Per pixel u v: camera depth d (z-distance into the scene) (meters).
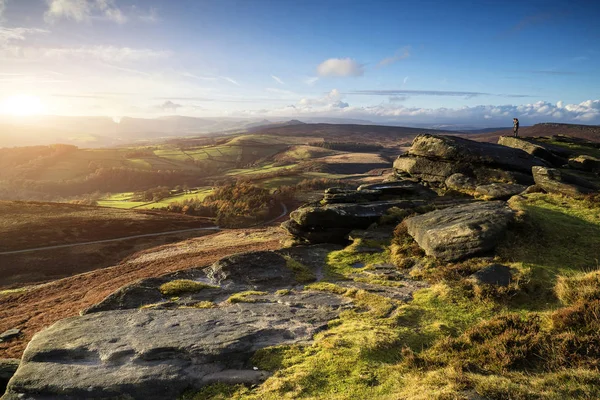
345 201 30.19
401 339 11.91
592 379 8.62
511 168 31.56
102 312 14.25
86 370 10.48
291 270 19.41
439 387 8.95
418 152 36.78
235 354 11.13
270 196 124.00
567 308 11.74
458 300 14.45
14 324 31.58
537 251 17.02
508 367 9.94
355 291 16.19
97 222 81.06
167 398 9.65
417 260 19.39
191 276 18.66
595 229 18.52
